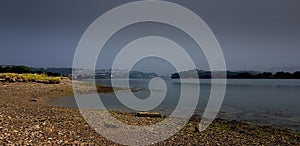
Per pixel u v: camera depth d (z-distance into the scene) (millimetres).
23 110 28047
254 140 19688
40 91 59375
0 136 14570
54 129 18094
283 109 40781
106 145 15523
